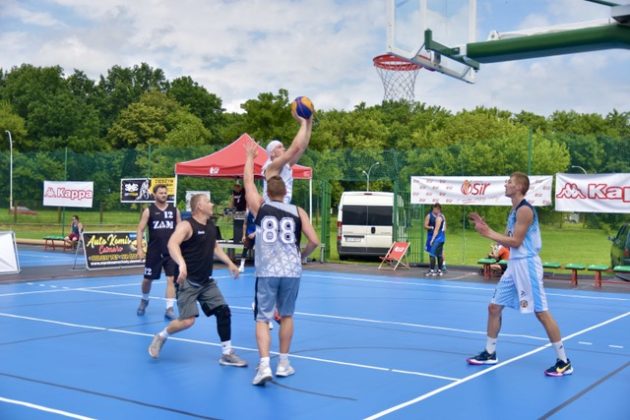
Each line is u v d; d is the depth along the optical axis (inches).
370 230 863.1
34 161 1165.1
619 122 2807.6
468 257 962.1
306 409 227.0
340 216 874.1
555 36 182.1
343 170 861.8
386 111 2992.1
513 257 286.8
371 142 2507.4
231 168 693.9
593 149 820.6
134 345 331.3
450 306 481.4
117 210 1103.6
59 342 336.5
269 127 1950.1
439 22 303.9
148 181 795.4
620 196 633.0
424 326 398.0
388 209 863.7
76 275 649.0
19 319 402.3
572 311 470.9
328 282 629.9
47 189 983.0
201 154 1048.2
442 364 299.3
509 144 925.8
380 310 458.9
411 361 304.3
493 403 237.6
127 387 253.0
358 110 3038.9
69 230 1155.3
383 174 837.8
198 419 214.4
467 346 340.8
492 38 211.9
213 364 292.8
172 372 277.4
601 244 1085.1
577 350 335.3
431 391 252.7
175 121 3024.1
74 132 2977.4
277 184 263.0
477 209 965.8
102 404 229.6
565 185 656.4
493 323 298.5
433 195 727.7
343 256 901.2
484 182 699.4
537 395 249.4
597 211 642.8
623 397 248.2
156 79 4180.6
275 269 257.8
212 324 392.8
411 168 941.8
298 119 267.6
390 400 239.6
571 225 887.1
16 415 215.2
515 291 288.7
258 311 261.0
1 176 1203.9
